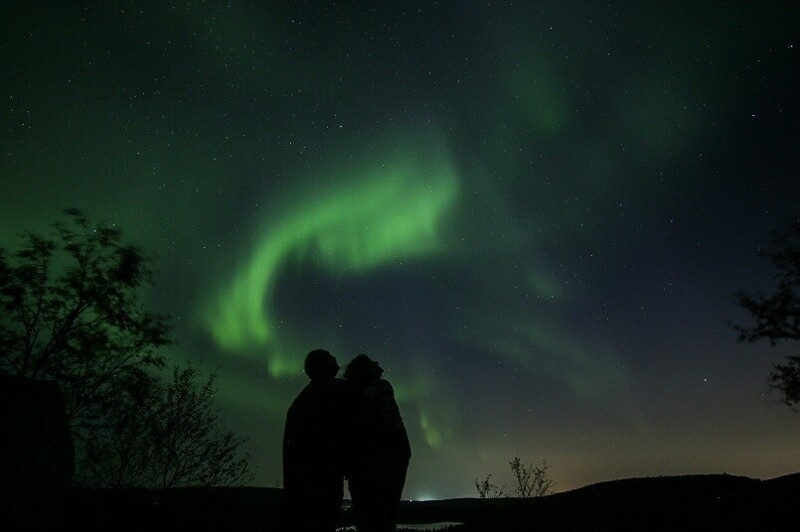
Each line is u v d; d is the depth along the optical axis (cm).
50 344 952
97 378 957
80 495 809
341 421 480
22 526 586
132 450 936
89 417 926
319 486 467
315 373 517
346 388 495
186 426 970
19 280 964
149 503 855
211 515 851
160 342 1012
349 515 1068
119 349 987
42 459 647
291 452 482
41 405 675
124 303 1021
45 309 963
